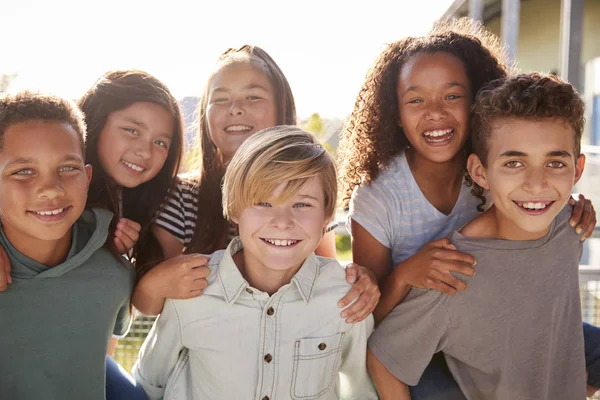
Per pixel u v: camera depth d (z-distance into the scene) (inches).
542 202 76.6
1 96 73.8
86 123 96.6
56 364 76.2
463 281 80.1
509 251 79.7
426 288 82.0
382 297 89.0
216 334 79.1
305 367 79.7
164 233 104.3
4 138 71.1
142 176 98.5
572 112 75.9
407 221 94.3
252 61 108.3
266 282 80.9
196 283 78.6
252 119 106.7
